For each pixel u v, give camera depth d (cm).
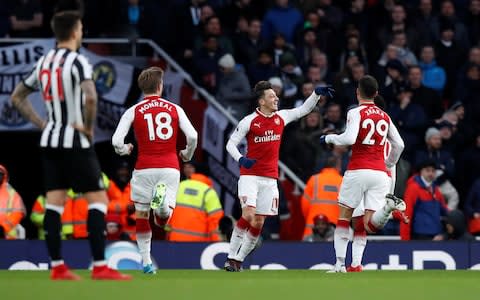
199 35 5969
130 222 4809
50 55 2977
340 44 6166
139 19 5872
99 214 2970
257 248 4494
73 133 2939
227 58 5609
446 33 6269
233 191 5472
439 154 5528
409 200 4859
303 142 5453
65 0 4600
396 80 5834
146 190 3575
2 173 4669
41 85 2977
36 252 4431
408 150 5566
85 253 4444
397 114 5631
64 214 4784
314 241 4578
